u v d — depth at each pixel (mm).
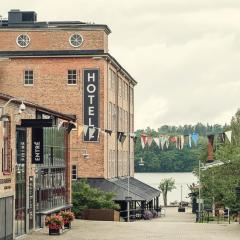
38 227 50531
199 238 46938
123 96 91375
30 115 46719
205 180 73750
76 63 74750
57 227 47250
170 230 53125
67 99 74688
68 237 46125
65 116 56594
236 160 70500
